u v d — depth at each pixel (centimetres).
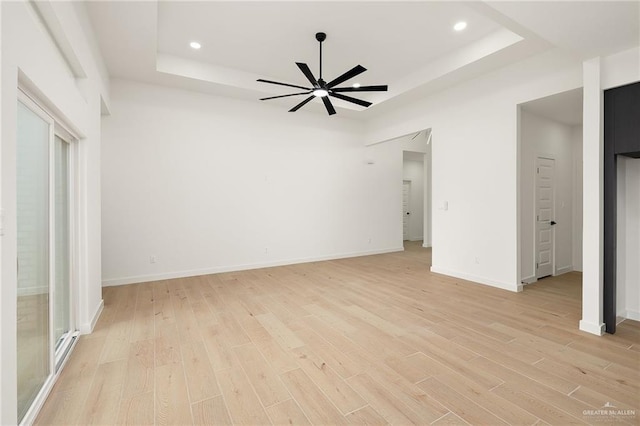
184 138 516
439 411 180
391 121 628
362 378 214
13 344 142
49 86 194
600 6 217
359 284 466
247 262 575
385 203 764
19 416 174
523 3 217
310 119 646
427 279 491
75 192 289
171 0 319
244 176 571
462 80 468
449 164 502
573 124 534
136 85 479
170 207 507
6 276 137
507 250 429
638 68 262
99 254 351
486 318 324
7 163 138
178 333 291
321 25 367
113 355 248
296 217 630
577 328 297
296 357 244
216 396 195
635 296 317
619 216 305
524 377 214
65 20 217
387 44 409
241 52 436
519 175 418
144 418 175
